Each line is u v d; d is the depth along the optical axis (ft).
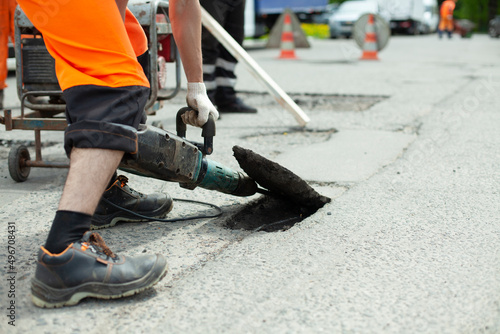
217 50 15.24
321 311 5.18
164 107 17.38
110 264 5.33
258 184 8.64
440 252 6.54
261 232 7.34
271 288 5.63
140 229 7.39
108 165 5.21
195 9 6.46
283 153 11.76
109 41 5.30
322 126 14.78
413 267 6.13
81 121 5.16
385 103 18.61
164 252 6.65
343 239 6.94
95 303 5.37
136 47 7.73
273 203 8.91
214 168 7.27
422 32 90.33
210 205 8.43
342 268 6.09
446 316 5.09
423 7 88.84
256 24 48.01
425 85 23.16
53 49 5.44
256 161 7.52
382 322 4.99
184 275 6.04
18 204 8.33
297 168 10.54
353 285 5.69
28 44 9.56
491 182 9.59
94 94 5.28
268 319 5.05
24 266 6.16
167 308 5.28
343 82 24.07
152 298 5.48
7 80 23.57
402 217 7.77
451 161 11.12
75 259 5.20
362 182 9.57
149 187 9.32
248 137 13.47
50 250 5.19
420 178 9.85
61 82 5.41
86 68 5.31
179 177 6.56
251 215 8.50
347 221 7.58
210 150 7.02
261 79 14.05
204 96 6.76
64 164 9.51
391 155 11.59
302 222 7.59
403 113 16.74
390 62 35.01
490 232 7.20
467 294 5.50
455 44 59.72
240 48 14.29
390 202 8.45
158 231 7.33
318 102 18.95
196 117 6.79
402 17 83.97
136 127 5.50
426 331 4.86
